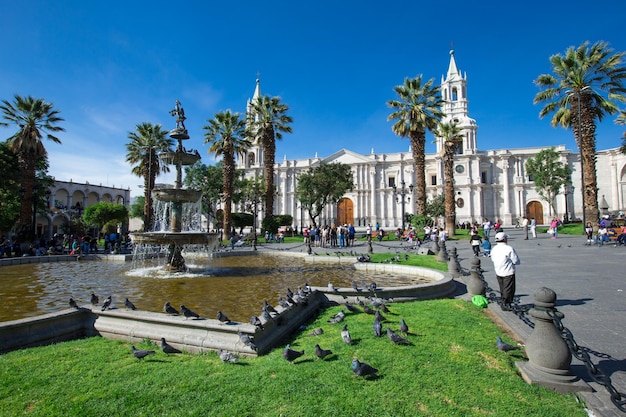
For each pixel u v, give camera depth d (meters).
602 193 58.19
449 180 32.06
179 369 4.35
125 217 39.62
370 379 4.01
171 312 5.86
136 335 5.50
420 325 5.91
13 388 3.88
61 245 26.70
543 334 4.13
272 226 33.59
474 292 8.39
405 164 65.56
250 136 36.59
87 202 59.16
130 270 14.05
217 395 3.69
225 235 33.50
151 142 34.84
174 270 13.26
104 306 6.11
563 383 3.85
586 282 9.92
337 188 42.16
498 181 62.62
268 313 5.56
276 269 14.11
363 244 27.31
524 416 3.33
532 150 61.16
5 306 7.95
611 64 23.52
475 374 4.12
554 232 27.64
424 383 3.92
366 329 5.72
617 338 5.41
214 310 7.36
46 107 27.44
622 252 17.27
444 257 14.87
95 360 4.66
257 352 4.78
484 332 5.62
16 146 26.83
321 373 4.16
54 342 5.57
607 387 3.46
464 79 69.50
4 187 27.80
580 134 24.48
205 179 42.84
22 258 16.08
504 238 7.42
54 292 9.50
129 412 3.41
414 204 64.00
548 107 26.95
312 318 6.82
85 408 3.48
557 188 47.19
